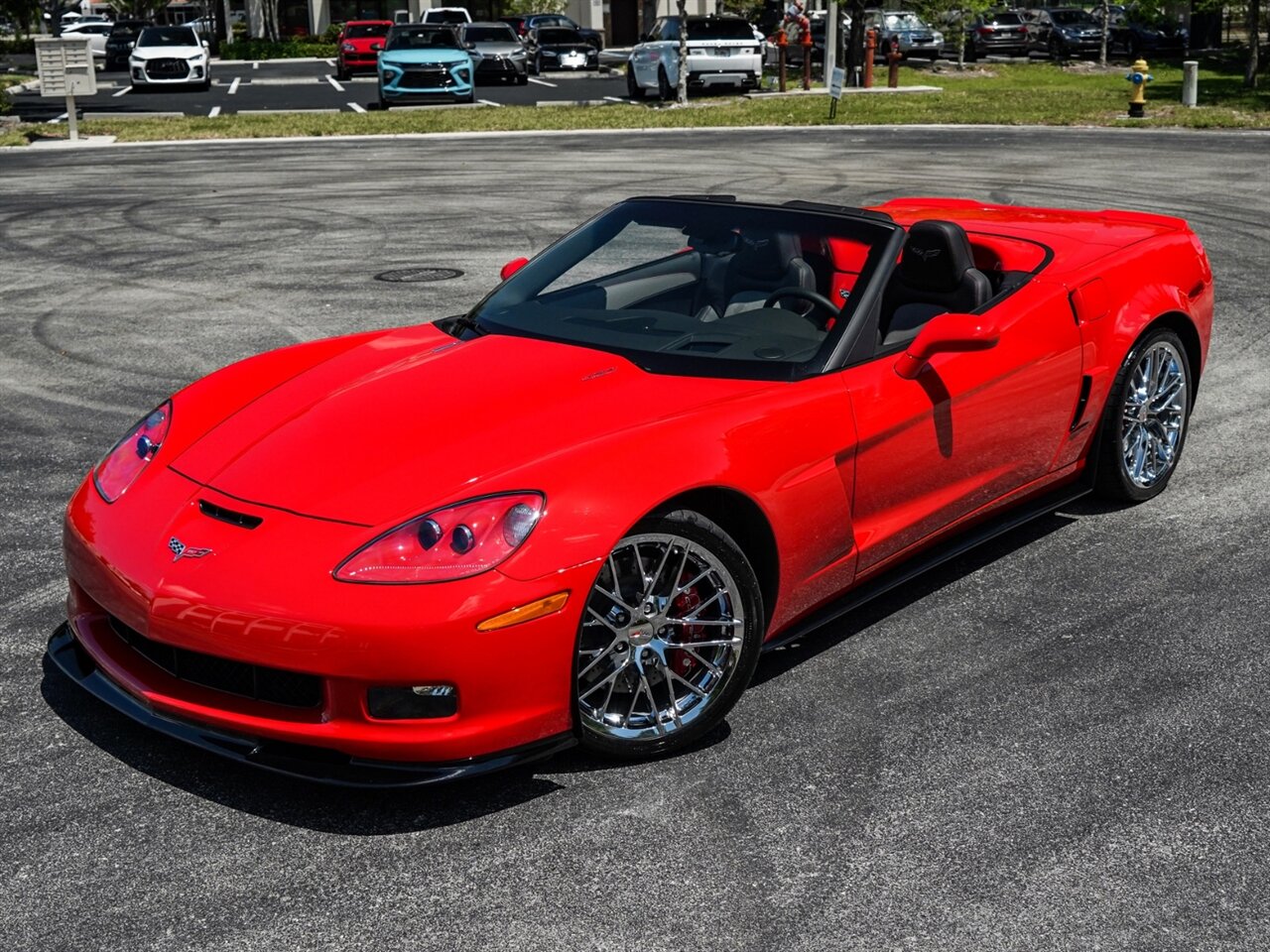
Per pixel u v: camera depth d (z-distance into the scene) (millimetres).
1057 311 4309
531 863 2848
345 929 2633
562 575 2924
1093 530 4758
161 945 2582
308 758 2971
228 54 45344
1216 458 5461
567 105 24703
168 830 2961
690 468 3146
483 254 10188
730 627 3299
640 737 3219
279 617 2838
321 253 10359
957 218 5188
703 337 3713
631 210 4344
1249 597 4191
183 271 9727
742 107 23516
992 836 2938
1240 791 3117
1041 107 23000
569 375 3525
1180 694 3580
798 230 3996
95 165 16641
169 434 3537
